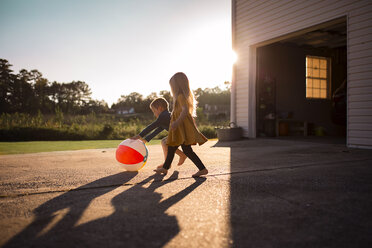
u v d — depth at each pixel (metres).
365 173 2.95
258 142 6.91
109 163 3.86
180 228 1.50
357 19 5.27
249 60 8.09
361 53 5.19
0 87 40.31
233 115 8.63
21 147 6.46
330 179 2.67
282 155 4.48
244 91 8.28
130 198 2.07
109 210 1.79
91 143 7.74
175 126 2.62
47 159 4.28
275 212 1.75
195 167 3.46
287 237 1.38
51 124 11.98
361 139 5.19
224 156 4.45
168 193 2.21
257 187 2.38
